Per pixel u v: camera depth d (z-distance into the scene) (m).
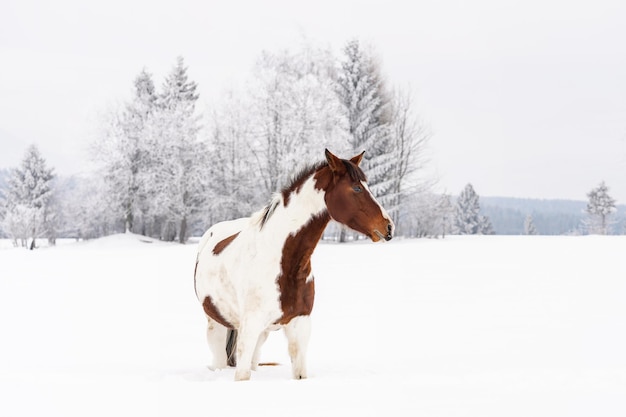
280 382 3.46
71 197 39.06
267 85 35.22
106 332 7.59
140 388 3.34
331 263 17.11
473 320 8.15
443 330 7.46
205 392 3.20
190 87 47.50
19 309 9.52
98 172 38.34
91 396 3.19
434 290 11.35
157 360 5.94
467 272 14.23
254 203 35.41
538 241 25.77
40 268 16.48
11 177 43.25
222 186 36.41
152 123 39.16
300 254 4.25
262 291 4.22
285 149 34.75
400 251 21.39
